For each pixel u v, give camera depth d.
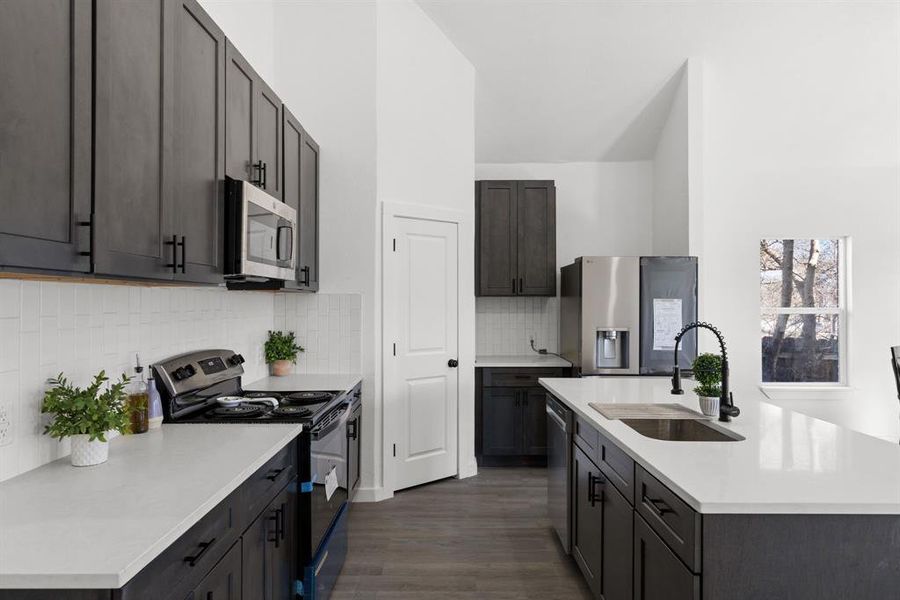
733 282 4.75
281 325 3.73
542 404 4.54
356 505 3.63
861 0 3.82
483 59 4.26
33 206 1.12
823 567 1.34
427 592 2.53
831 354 4.88
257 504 1.74
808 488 1.41
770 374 4.92
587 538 2.44
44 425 1.63
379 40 3.72
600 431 2.17
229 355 2.81
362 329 3.70
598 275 4.23
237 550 1.56
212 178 2.02
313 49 3.73
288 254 2.66
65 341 1.73
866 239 4.73
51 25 1.18
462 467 4.21
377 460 3.73
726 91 4.41
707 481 1.46
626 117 4.76
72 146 1.24
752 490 1.39
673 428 2.29
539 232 4.82
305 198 3.34
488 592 2.53
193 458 1.70
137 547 1.06
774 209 4.73
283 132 2.89
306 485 2.21
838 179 4.72
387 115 3.77
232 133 2.22
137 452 1.77
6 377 1.49
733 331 4.74
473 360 4.28
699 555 1.35
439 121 4.09
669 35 4.10
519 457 4.61
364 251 3.70
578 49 4.20
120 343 2.04
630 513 1.87
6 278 1.39
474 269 4.48
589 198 5.14
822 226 4.73
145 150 1.56
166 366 2.30
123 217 1.44
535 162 5.17
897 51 4.10
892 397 4.72
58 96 1.20
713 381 2.27
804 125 4.53
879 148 4.64
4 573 0.96
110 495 1.35
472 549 2.98
